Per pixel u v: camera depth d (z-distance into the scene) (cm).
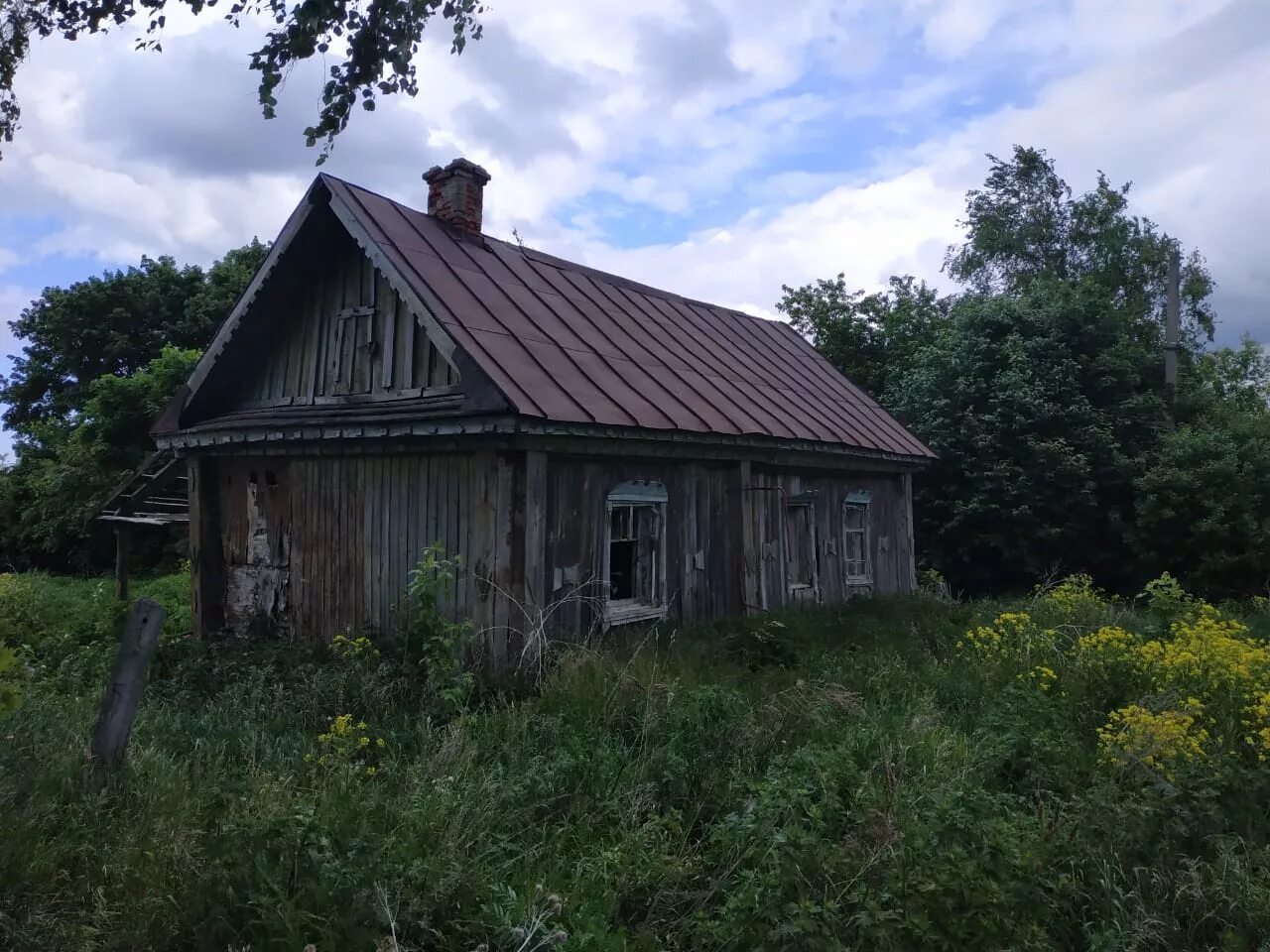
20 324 3122
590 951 367
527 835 464
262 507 1042
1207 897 419
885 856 395
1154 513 1612
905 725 603
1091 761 557
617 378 909
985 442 1714
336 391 987
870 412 1436
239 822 405
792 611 1055
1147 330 2242
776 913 358
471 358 754
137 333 2923
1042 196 2911
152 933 352
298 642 917
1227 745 566
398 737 600
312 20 473
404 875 383
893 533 1417
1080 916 422
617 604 883
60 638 1048
